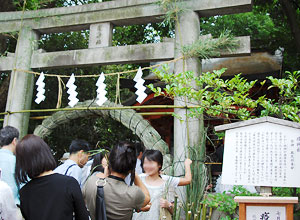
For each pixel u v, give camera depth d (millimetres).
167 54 5230
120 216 2326
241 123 3004
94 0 10070
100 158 3723
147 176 3420
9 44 8852
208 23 11352
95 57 5594
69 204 2111
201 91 3656
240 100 3592
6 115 5840
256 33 11312
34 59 5988
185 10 5152
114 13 5621
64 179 2158
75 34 10016
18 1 6945
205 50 4852
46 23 6035
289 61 9914
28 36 6086
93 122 10383
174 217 3248
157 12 5352
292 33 8836
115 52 5500
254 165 2895
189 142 4648
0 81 9562
